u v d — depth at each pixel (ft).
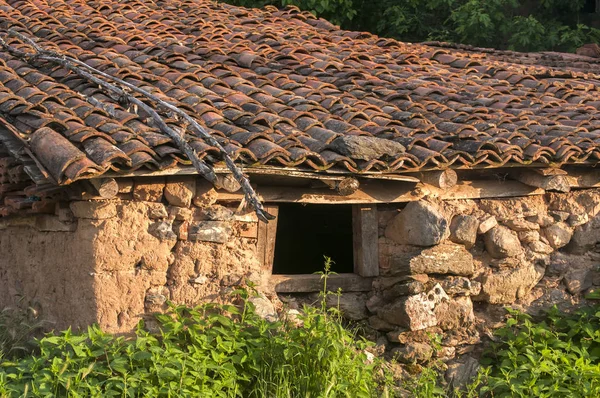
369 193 25.20
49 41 29.43
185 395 20.07
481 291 26.53
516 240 26.84
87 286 22.38
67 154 20.43
